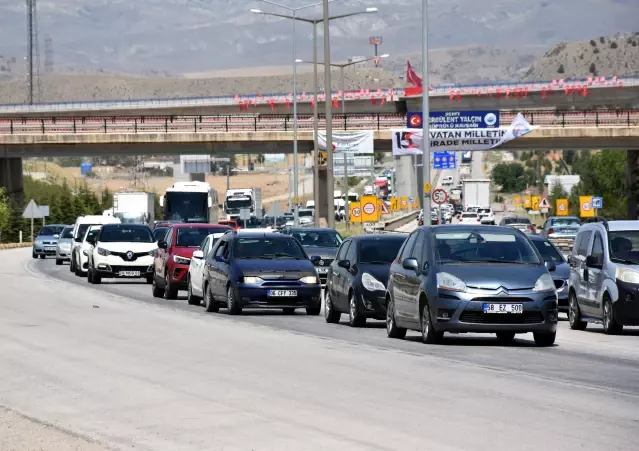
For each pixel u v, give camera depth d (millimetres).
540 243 73625
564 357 43094
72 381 35750
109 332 53281
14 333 52469
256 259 69125
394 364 40000
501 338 51406
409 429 26297
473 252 48906
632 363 41031
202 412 29156
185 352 44219
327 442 24703
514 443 24422
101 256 102875
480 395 32000
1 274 120750
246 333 53281
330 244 97625
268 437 25391
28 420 28062
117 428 26984
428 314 48000
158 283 86438
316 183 144250
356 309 59406
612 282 54812
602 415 28312
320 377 36219
